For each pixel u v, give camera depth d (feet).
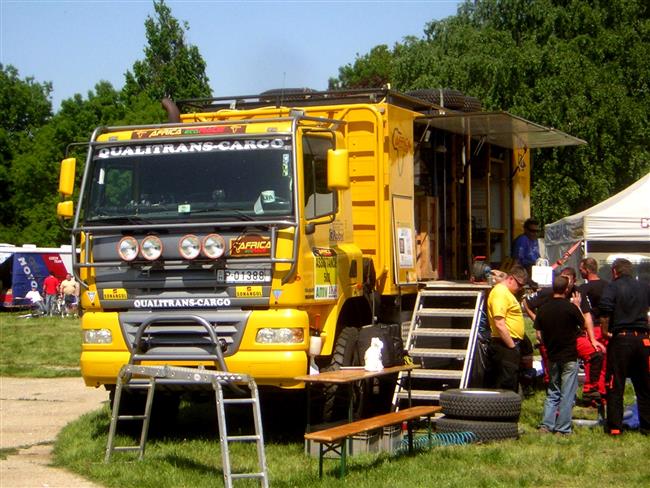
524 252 53.47
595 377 42.86
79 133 197.88
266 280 31.58
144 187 33.24
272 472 28.78
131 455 31.42
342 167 31.65
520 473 28.96
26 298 143.84
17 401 48.34
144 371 29.50
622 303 35.81
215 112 39.96
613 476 29.07
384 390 39.42
